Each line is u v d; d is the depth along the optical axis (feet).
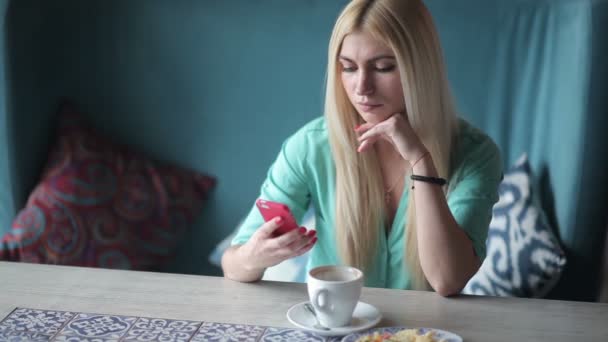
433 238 3.98
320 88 7.58
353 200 4.62
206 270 7.97
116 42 7.82
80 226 7.21
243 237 4.50
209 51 7.73
